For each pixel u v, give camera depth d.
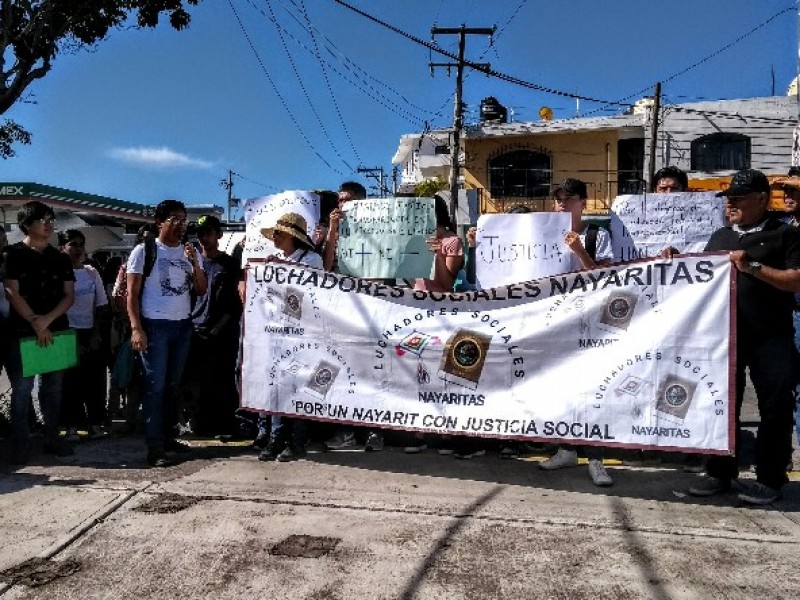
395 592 3.26
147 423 5.36
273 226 6.20
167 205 5.46
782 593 3.26
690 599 3.20
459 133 23.55
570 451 5.25
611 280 4.71
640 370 4.58
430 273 5.67
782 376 4.34
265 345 5.51
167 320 5.41
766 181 4.45
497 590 3.28
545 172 28.69
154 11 14.07
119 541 3.82
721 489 4.60
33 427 6.51
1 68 13.09
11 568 3.49
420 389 5.11
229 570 3.47
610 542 3.83
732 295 4.39
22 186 14.82
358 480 4.93
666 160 27.06
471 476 5.07
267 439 5.88
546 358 4.84
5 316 5.56
